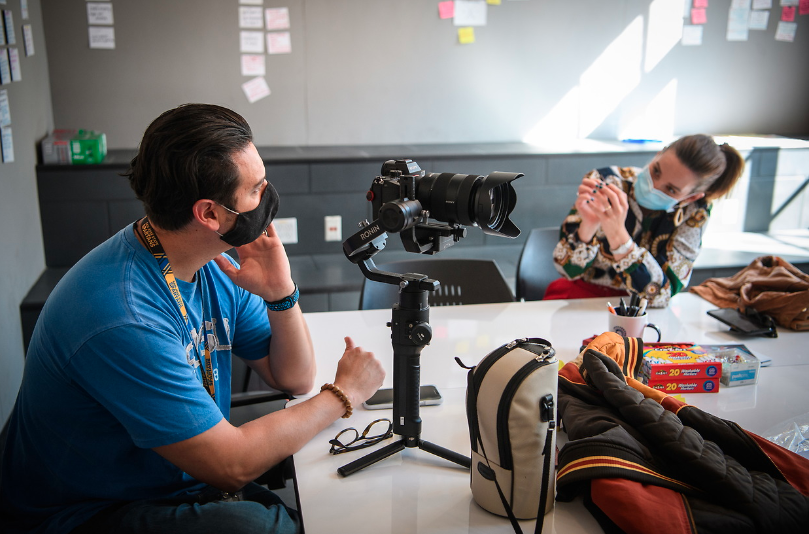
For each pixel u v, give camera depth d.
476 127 3.85
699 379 1.35
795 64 4.12
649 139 3.98
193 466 0.99
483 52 3.73
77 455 1.04
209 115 0.97
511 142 3.91
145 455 1.05
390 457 1.13
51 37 3.21
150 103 3.41
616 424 1.04
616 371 1.19
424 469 1.09
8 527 1.06
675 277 1.93
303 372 1.34
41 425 1.03
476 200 0.98
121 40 3.30
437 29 3.63
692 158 1.77
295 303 1.31
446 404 1.30
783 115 4.21
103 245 1.08
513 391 0.89
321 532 0.93
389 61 3.63
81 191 3.05
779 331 1.70
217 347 1.23
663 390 1.35
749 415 1.26
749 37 4.00
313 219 3.35
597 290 2.00
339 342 1.61
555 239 2.34
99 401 0.98
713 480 0.93
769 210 3.84
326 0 3.46
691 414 1.07
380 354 1.53
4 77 2.47
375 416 1.26
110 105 3.37
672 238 1.96
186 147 0.95
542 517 0.89
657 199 1.88
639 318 1.52
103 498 1.06
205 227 1.01
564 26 3.77
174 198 0.97
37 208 3.00
